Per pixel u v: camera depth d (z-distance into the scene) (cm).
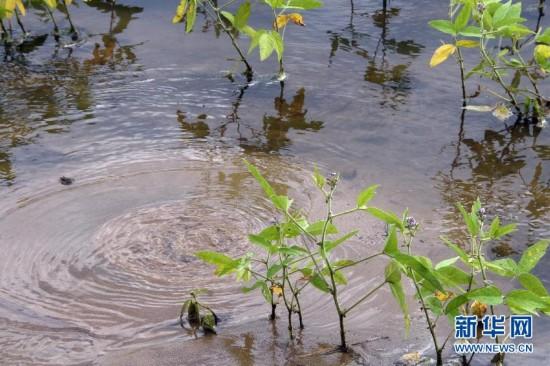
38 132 400
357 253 346
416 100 417
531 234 353
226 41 461
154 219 358
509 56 438
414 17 480
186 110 413
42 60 445
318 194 369
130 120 407
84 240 351
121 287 337
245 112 412
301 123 405
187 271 342
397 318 326
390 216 310
